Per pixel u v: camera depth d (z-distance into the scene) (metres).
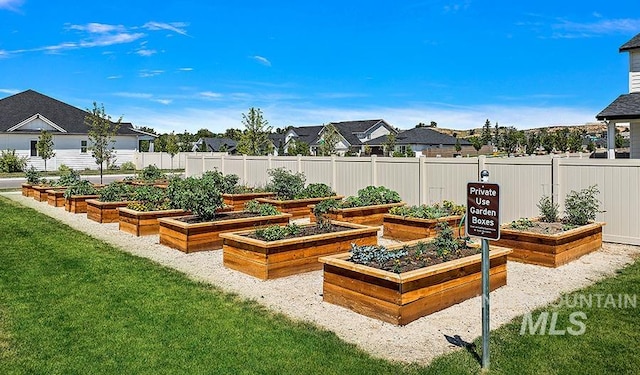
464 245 6.89
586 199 9.17
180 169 44.91
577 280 7.04
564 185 9.96
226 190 15.35
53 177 31.66
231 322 5.35
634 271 7.43
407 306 5.32
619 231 9.38
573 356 4.44
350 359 4.43
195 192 9.49
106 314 5.57
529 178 10.45
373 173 13.96
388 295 5.36
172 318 5.45
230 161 19.55
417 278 5.36
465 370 4.20
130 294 6.34
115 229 11.63
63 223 12.43
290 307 5.91
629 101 17.00
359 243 8.31
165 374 4.15
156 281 6.97
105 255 8.65
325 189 14.66
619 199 9.33
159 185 19.34
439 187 12.25
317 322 5.41
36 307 5.80
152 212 10.81
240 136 29.09
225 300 6.14
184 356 4.48
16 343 4.77
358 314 5.67
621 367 4.21
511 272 7.54
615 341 4.75
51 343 4.77
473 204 4.17
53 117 40.25
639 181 9.08
